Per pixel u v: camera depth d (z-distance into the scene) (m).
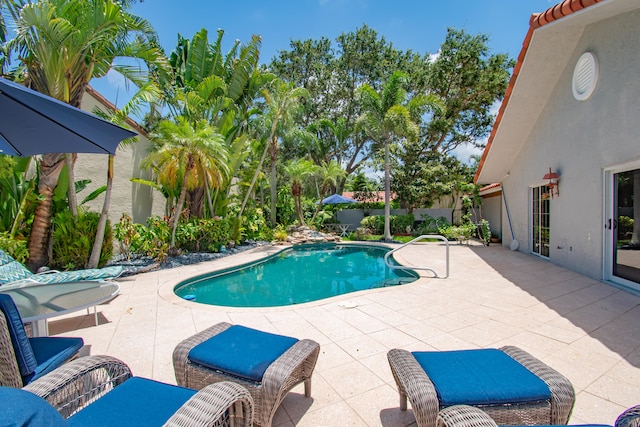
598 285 6.00
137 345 3.64
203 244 11.68
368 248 14.29
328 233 18.45
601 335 3.71
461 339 3.67
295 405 2.49
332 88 24.47
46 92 7.18
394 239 15.82
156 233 9.34
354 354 3.33
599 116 6.36
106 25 7.01
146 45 7.95
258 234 15.11
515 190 11.04
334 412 2.40
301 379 2.49
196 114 12.72
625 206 5.84
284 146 21.73
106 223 8.38
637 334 3.71
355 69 24.08
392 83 15.11
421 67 20.97
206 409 1.52
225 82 14.81
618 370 2.93
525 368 2.10
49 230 7.94
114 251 10.40
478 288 6.00
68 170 7.80
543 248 9.30
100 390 2.10
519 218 10.82
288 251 13.70
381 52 23.89
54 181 7.77
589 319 4.22
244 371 2.12
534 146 9.35
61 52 6.80
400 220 17.77
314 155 24.62
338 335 3.84
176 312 4.84
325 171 19.31
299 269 10.13
